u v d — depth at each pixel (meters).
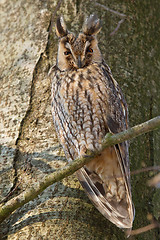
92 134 7.94
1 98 8.79
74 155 8.09
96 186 7.85
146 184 8.04
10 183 7.52
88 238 6.69
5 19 10.38
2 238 6.81
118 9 9.84
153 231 7.82
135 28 9.73
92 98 7.91
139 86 8.95
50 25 9.59
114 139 6.16
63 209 7.03
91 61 8.27
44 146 7.93
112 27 9.52
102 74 8.11
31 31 9.65
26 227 6.83
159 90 9.35
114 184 7.76
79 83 8.00
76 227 6.79
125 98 8.62
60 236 6.64
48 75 8.70
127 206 7.32
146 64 9.41
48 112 8.32
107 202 7.25
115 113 7.92
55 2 9.93
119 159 7.43
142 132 5.94
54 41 9.30
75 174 7.57
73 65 8.24
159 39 10.24
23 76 8.95
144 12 10.27
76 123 8.04
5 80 9.08
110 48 9.19
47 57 9.08
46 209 7.04
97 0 9.85
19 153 7.91
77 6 9.70
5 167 7.73
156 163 8.37
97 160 7.70
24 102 8.55
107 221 7.06
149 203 7.89
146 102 8.90
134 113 8.55
